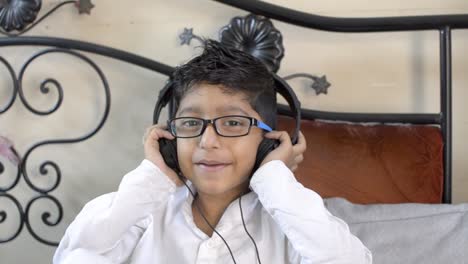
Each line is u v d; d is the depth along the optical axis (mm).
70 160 1326
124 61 1256
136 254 855
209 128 759
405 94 1220
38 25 1296
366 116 1169
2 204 1348
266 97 812
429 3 1195
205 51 830
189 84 781
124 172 1316
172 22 1276
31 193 1333
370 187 1014
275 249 831
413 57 1213
